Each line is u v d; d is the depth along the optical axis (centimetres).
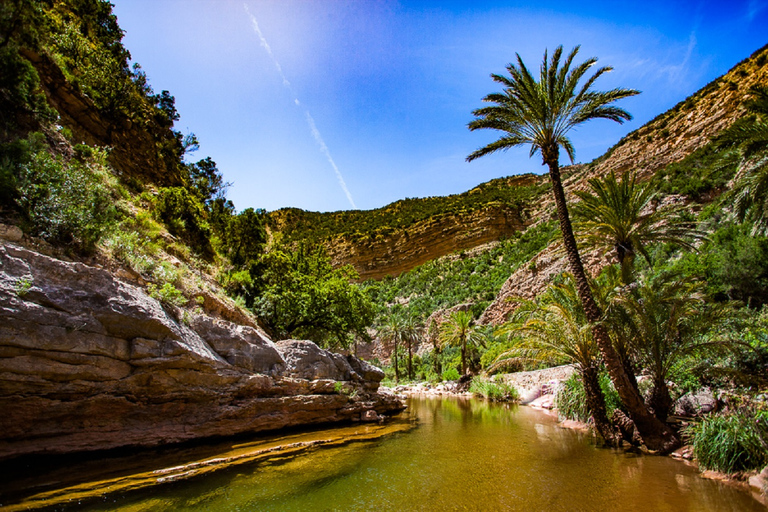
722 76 5572
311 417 1150
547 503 548
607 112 1155
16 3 1008
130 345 720
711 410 973
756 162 1062
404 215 13075
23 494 518
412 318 5966
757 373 1049
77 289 658
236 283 1698
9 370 562
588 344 1070
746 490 604
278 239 2366
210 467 702
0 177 684
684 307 1026
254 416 984
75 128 1439
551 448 913
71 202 799
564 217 1133
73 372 632
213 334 931
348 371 1409
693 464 767
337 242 12056
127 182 1561
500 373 2948
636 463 776
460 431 1146
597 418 1015
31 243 684
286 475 672
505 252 8888
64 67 1453
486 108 1245
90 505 500
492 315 5353
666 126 6100
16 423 603
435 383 3794
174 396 799
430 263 10444
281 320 1820
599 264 3334
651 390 1075
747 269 1605
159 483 601
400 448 909
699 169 3666
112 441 720
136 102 1931
